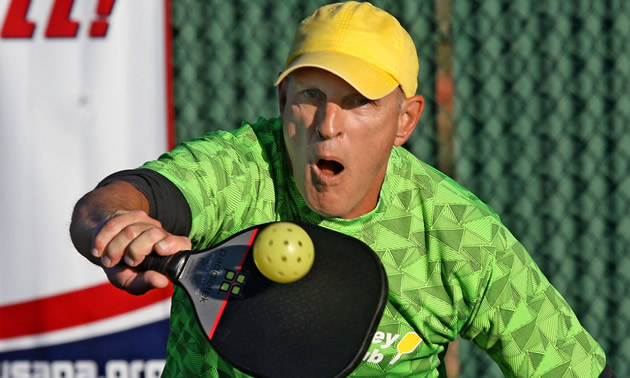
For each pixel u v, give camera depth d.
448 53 14.42
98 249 5.07
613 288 14.48
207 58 14.80
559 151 14.52
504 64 14.53
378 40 6.86
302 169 6.83
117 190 5.79
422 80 14.52
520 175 14.55
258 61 14.80
